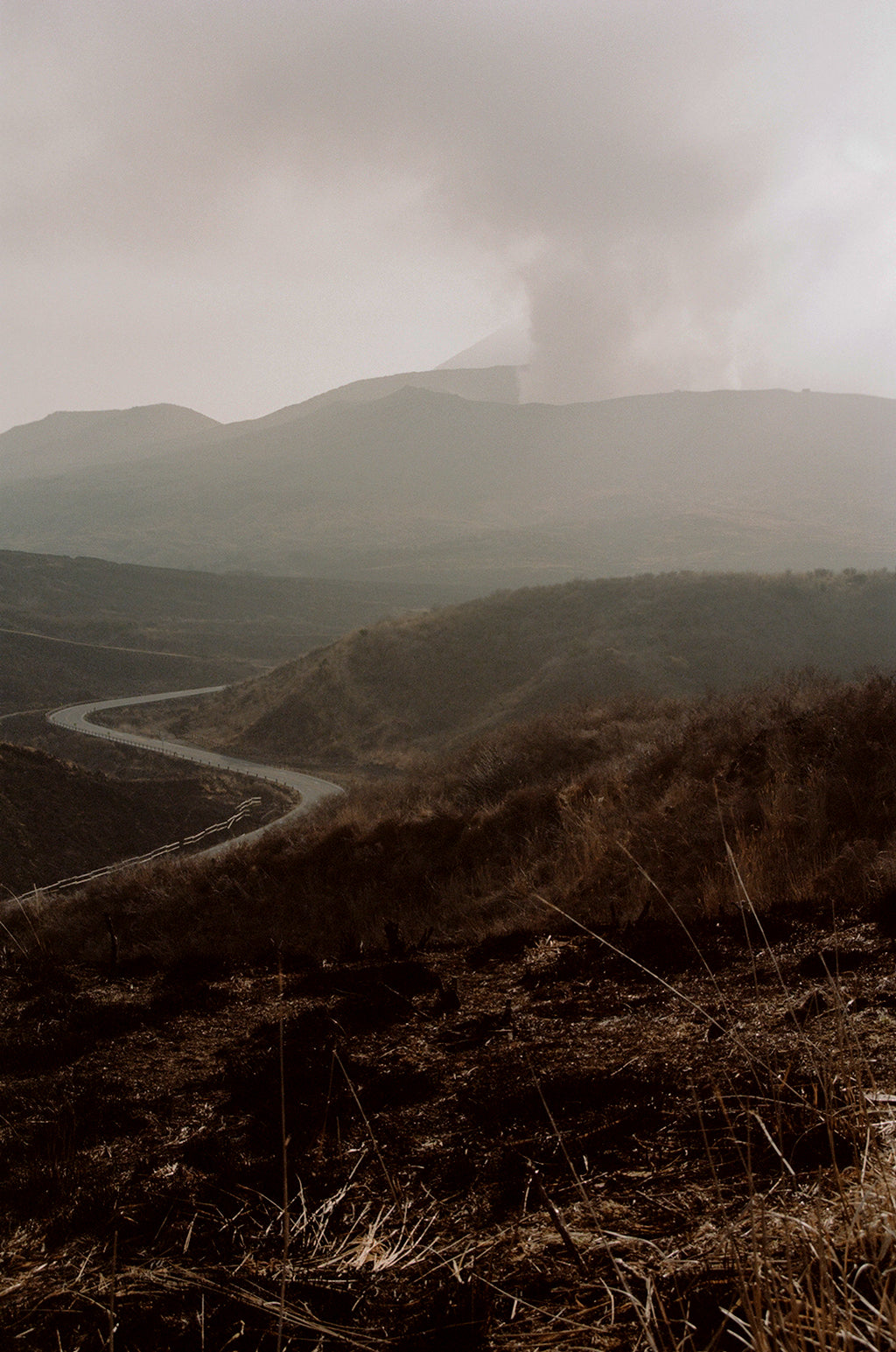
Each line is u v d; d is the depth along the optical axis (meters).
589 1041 3.59
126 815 47.12
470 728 76.44
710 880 6.77
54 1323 1.85
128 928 13.40
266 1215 2.31
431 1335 1.63
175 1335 1.74
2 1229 2.47
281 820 50.66
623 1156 2.32
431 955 6.92
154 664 139.38
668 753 11.59
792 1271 1.51
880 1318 1.29
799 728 9.95
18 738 84.62
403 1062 3.74
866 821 6.99
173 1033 5.25
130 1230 2.30
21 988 7.52
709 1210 1.94
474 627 88.25
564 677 75.94
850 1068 2.47
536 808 12.04
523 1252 1.90
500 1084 3.07
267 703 91.38
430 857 12.24
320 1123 3.03
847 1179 1.89
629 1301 1.62
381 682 85.56
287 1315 1.76
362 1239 2.10
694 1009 3.85
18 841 39.44
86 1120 3.44
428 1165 2.50
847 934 4.78
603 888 8.01
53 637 156.75
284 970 7.09
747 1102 2.50
